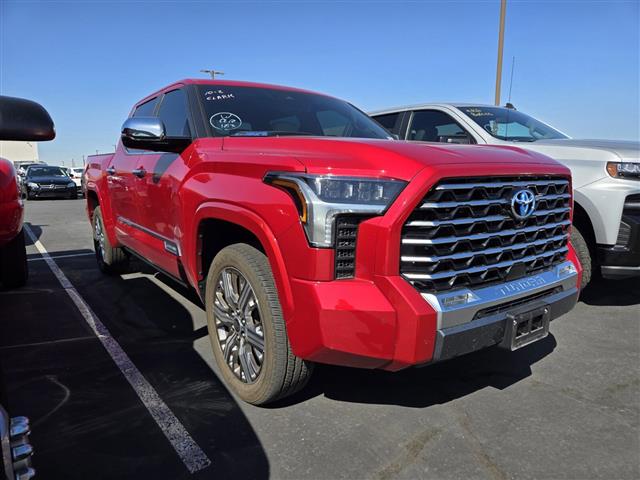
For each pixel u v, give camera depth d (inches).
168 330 151.6
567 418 102.9
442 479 83.4
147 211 151.6
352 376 121.1
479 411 105.3
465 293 87.4
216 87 143.3
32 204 714.8
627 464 87.8
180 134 138.8
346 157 87.1
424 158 85.1
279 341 94.8
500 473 85.1
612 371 125.0
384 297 82.2
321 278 83.0
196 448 91.5
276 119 138.4
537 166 101.0
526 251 101.5
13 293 192.4
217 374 121.6
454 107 212.8
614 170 153.5
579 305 177.9
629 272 153.8
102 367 125.6
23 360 129.7
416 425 99.7
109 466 86.2
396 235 81.4
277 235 88.0
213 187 106.0
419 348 81.8
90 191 226.1
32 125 62.2
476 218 89.4
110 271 217.9
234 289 108.5
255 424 99.5
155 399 109.3
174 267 136.8
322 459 88.6
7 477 47.9
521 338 95.9
